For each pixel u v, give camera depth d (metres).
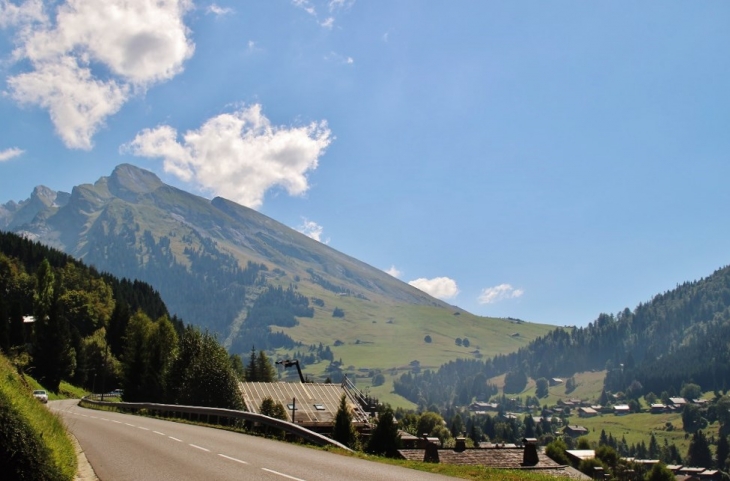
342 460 20.25
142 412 50.94
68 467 14.38
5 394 13.25
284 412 62.62
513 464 35.47
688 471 139.38
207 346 73.25
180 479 15.20
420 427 146.62
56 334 104.12
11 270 161.75
